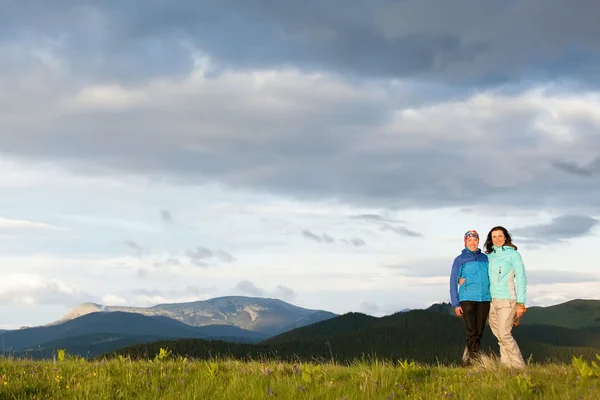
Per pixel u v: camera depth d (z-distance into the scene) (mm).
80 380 10305
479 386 9102
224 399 9117
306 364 11711
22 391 9172
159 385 10016
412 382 9891
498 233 14523
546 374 10266
